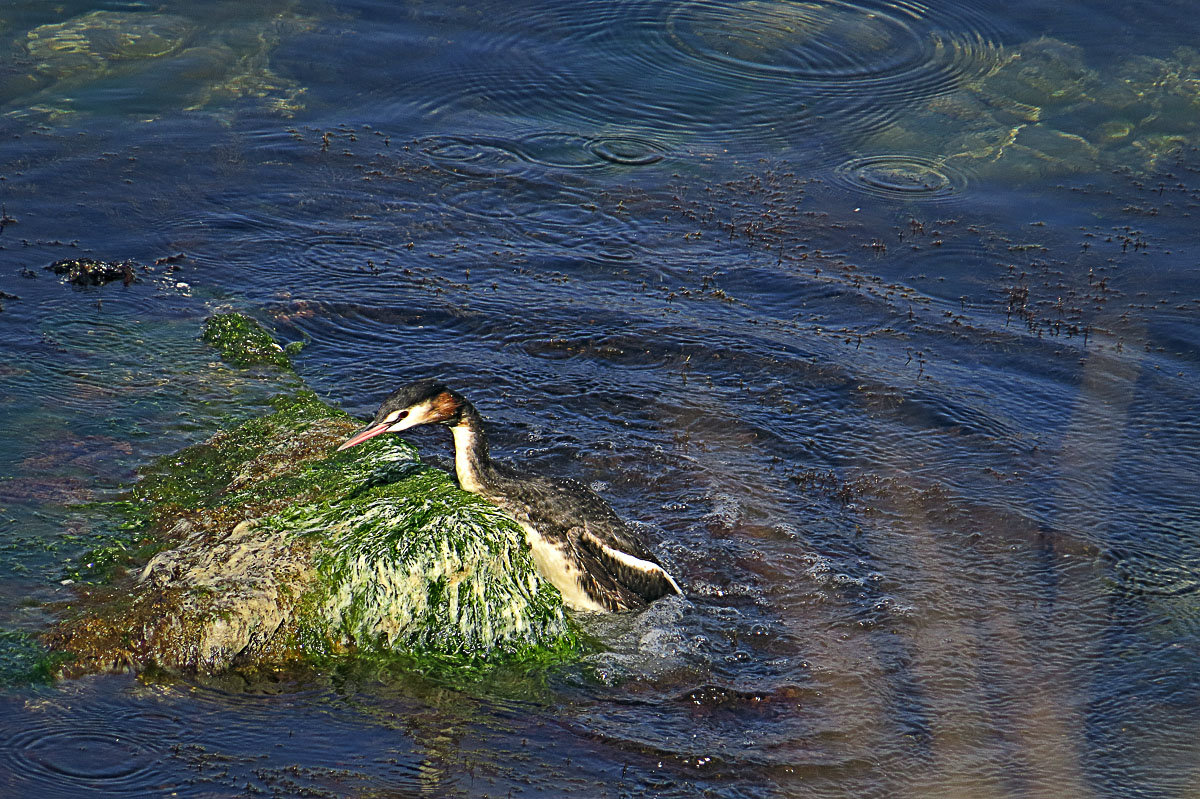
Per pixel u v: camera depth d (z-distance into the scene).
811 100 20.88
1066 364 14.66
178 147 18.00
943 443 13.15
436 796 7.76
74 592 9.47
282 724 8.41
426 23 22.19
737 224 17.59
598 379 13.98
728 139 19.81
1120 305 16.02
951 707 9.28
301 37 21.33
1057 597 10.75
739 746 8.66
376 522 9.98
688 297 15.79
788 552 11.23
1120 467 12.79
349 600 9.43
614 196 18.08
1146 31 22.53
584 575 10.30
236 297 14.75
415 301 15.13
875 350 14.83
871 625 10.26
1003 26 22.81
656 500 11.94
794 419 13.47
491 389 13.59
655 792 8.07
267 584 9.34
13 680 8.42
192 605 9.06
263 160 18.00
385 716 8.63
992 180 18.94
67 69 19.39
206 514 10.60
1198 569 11.20
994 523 11.80
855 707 9.22
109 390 12.52
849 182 18.78
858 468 12.67
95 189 16.72
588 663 9.55
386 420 10.45
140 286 14.66
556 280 15.96
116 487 10.97
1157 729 9.15
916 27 22.97
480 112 19.95
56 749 7.84
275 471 11.37
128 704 8.39
